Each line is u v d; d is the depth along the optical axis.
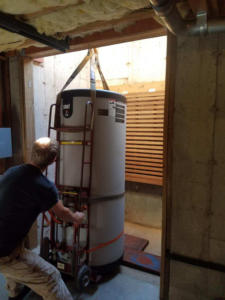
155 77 3.44
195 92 1.59
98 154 2.02
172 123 1.68
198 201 1.66
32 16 1.66
